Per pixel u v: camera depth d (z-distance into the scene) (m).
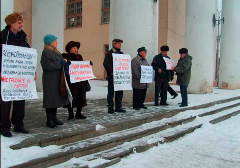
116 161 4.37
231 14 15.66
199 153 5.17
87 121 5.59
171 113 7.04
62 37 12.00
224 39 15.97
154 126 5.96
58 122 5.14
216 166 4.54
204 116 7.70
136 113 6.72
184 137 6.14
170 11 18.55
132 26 8.34
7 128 4.12
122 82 6.63
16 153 3.66
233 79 15.75
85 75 5.64
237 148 5.54
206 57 12.32
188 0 12.48
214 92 13.30
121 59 6.62
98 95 10.73
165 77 8.10
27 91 4.18
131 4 8.30
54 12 11.58
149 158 4.76
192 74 12.42
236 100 11.08
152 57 8.59
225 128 7.15
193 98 10.38
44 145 4.10
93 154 4.43
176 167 4.43
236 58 15.70
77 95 5.64
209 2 12.16
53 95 4.77
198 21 12.20
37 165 3.61
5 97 3.89
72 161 4.02
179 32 19.81
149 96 8.93
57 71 4.81
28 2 12.30
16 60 4.00
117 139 4.93
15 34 4.11
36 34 11.53
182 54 8.02
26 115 6.12
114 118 6.00
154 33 8.66
